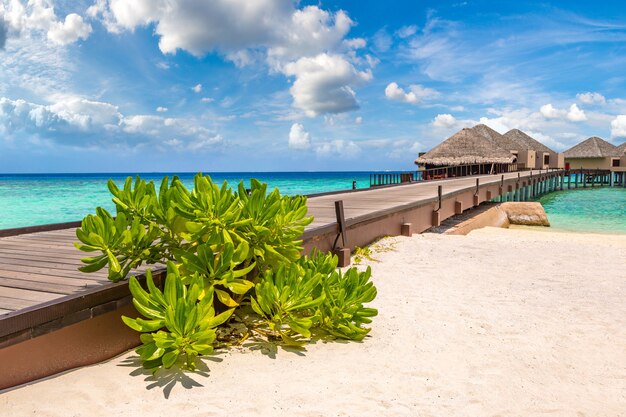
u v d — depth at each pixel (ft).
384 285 21.24
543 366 12.81
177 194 12.96
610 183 201.57
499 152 139.74
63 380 10.36
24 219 83.61
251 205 14.38
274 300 13.29
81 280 13.05
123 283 12.20
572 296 20.17
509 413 10.13
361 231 28.55
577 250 30.99
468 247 30.78
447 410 10.11
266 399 10.11
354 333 14.21
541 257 28.48
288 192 169.27
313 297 14.48
